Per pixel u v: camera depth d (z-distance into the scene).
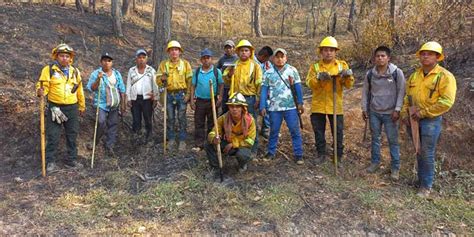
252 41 15.44
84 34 12.19
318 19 21.36
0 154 6.53
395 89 5.45
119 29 12.66
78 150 6.60
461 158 6.27
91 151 6.68
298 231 4.51
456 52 8.32
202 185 5.32
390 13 10.95
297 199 5.03
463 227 4.62
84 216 4.75
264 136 6.91
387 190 5.35
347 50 11.09
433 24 9.34
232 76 6.03
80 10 14.69
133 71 6.67
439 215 4.81
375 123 5.68
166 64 6.43
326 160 6.11
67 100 5.89
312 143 6.77
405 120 5.41
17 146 6.69
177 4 22.69
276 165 5.98
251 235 4.43
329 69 5.66
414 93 5.19
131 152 6.74
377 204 4.93
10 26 11.02
